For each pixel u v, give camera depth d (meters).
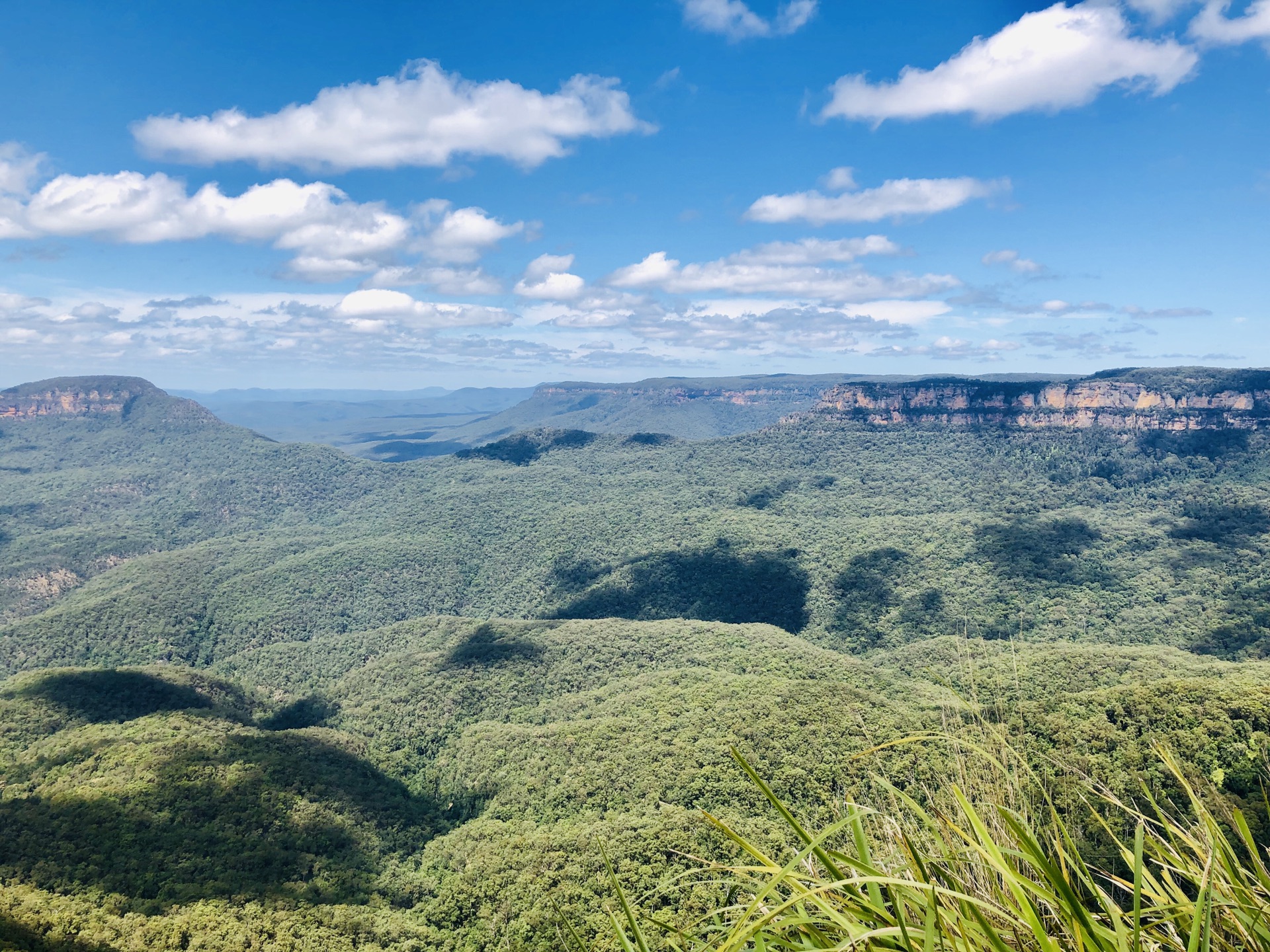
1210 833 2.59
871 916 2.54
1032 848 2.29
